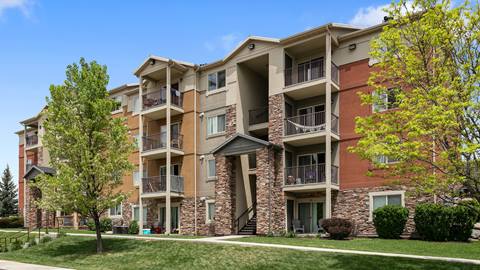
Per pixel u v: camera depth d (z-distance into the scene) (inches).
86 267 732.7
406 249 706.2
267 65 1195.9
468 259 605.6
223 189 1080.8
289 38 1036.5
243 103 1176.8
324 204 1011.3
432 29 536.1
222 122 1189.7
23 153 1920.5
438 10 538.3
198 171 1214.3
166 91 1224.2
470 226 778.8
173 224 1235.9
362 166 964.0
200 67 1240.8
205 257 714.2
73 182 802.8
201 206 1188.5
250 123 1182.3
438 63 545.6
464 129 513.3
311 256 657.0
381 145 546.6
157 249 808.3
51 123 866.1
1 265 773.9
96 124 861.2
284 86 1053.8
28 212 1648.6
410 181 593.3
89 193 840.9
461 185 580.7
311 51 1086.4
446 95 508.4
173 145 1237.1
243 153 1063.0
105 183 852.0
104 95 892.0
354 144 981.2
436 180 535.5
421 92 549.3
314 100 1077.8
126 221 1371.8
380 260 605.9
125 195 874.8
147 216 1295.5
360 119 598.2
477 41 527.2
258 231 1008.2
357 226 947.3
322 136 975.6
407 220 876.0
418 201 874.1
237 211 1091.3
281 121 1044.5
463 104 486.9
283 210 1006.4
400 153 535.2
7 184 2450.8
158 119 1328.7
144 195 1228.5
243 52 1154.7
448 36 528.1
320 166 1015.6
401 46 575.8
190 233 1181.7
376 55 606.9
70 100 864.9
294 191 1023.6
